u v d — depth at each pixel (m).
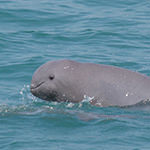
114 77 40.03
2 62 53.47
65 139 34.00
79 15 72.19
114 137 34.19
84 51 57.72
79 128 35.84
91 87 40.03
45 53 56.66
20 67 52.22
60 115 37.94
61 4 77.50
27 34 63.62
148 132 34.88
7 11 71.38
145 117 37.50
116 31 65.19
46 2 78.06
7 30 64.94
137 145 32.97
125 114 38.09
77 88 40.12
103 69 40.44
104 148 32.53
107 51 57.91
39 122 36.94
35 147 32.84
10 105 41.81
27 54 56.19
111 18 71.00
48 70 40.53
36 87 40.72
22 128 35.94
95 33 64.12
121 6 78.00
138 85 39.72
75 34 63.81
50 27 67.00
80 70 40.38
